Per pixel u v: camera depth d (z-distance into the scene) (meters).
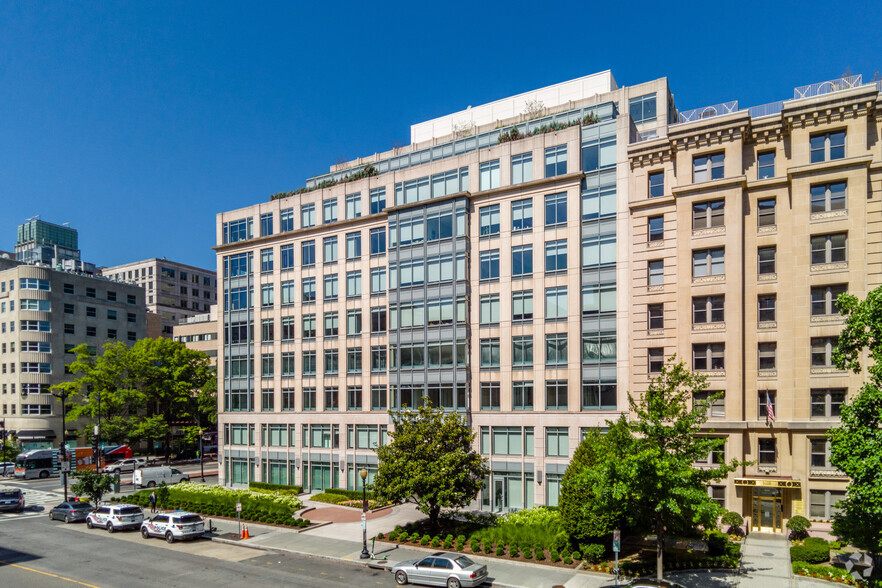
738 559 27.77
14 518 42.56
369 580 26.64
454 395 42.91
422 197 46.97
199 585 25.86
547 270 41.34
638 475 22.12
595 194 40.06
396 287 46.59
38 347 80.38
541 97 54.97
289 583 26.11
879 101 31.50
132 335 94.75
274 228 55.59
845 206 32.16
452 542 31.52
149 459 78.12
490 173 44.28
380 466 33.72
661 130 47.41
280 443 53.56
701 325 34.91
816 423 31.44
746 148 34.97
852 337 21.94
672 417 25.73
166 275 133.38
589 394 39.25
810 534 30.64
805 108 32.97
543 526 33.09
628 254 38.50
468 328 43.78
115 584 26.09
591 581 25.47
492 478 42.12
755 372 33.66
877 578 23.75
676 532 30.02
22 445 76.06
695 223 35.69
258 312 55.84
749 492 33.06
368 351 48.66
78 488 43.06
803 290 32.69
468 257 44.28
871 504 19.33
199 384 83.31
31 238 152.38
